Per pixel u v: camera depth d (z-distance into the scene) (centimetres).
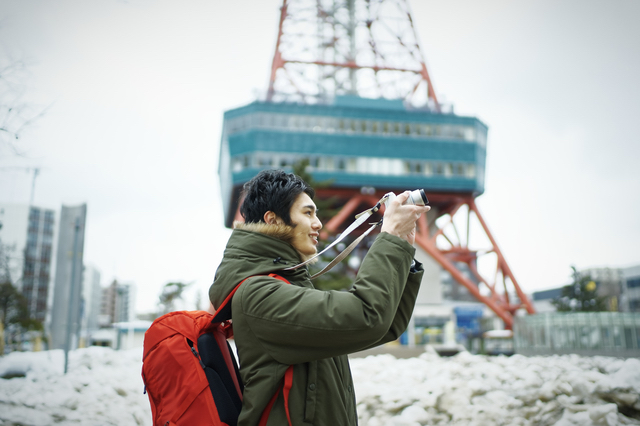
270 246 157
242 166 4472
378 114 4747
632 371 414
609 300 3719
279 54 5006
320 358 138
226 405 145
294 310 137
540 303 6838
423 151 4741
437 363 594
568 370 500
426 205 149
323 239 2294
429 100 5081
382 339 156
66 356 753
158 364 150
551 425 375
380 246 144
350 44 5178
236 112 4584
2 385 499
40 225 8738
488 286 4444
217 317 155
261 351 144
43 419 380
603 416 354
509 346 4622
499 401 401
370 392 433
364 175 4575
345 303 134
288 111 4588
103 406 426
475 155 4806
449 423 381
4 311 3828
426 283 4669
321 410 142
